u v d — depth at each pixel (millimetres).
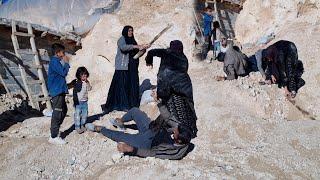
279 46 7844
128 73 7309
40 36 10109
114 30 10477
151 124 5816
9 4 12727
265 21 11508
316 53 8820
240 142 6273
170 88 5520
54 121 6207
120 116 7133
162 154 5531
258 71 8820
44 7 12164
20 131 7098
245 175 5180
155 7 10781
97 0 11859
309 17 10398
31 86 9453
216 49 10234
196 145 6105
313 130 6562
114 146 6102
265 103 7543
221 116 6820
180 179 5016
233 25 12484
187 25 10148
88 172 5574
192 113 5625
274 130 6602
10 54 9289
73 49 10938
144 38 10258
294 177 5277
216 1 11836
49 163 5836
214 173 5125
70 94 9852
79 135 6531
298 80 8164
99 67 10266
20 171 5672
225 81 8227
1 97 8711
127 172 5266
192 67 9703
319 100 7660
